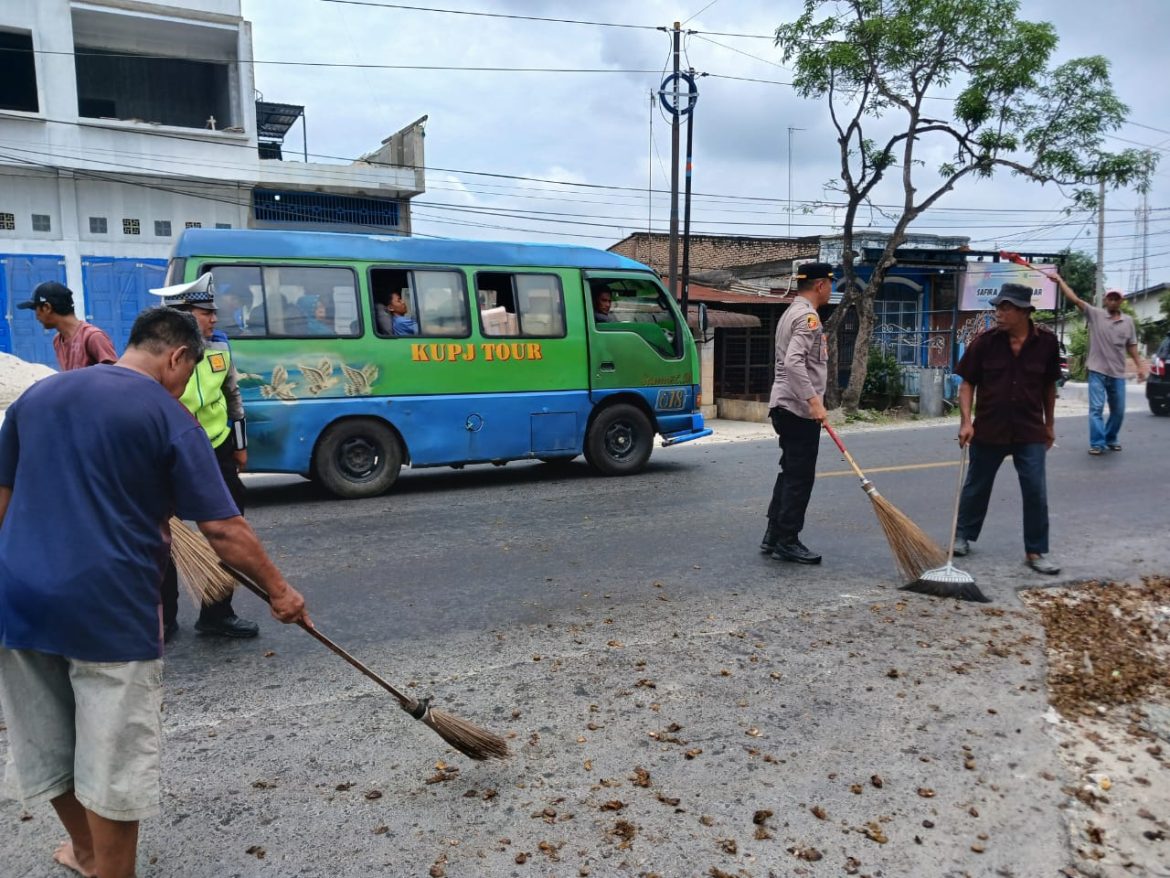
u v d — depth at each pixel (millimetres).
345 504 8500
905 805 3107
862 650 4500
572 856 2812
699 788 3209
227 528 2461
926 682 4109
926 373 18328
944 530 7191
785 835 2928
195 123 22906
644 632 4777
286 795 3172
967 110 15734
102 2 19844
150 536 2371
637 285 10195
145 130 20359
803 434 5926
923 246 23922
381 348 8812
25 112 19172
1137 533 7000
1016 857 2832
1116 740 3582
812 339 5824
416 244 9055
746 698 3941
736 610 5125
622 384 10008
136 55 21438
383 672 4266
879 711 3816
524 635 4758
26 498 2293
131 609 2320
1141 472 9719
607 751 3475
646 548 6590
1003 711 3820
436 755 3463
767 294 24250
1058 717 3770
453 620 5020
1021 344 5770
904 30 15180
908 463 10508
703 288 24234
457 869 2750
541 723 3713
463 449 9234
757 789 3203
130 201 20547
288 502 8664
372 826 2980
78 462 2277
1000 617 5000
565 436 9750
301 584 5754
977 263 22484
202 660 4441
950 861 2807
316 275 8570
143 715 2369
